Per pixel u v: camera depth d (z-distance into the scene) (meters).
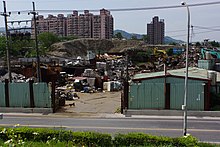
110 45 130.62
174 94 25.31
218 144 15.88
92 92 45.69
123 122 22.66
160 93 25.45
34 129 14.52
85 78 49.78
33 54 72.06
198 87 25.19
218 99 27.06
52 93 26.81
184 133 18.06
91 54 78.44
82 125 21.67
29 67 49.66
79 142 13.55
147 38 126.00
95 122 22.75
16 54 71.31
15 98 27.06
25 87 26.92
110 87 48.00
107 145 13.68
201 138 18.03
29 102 26.98
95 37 128.12
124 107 25.83
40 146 11.98
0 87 27.09
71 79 51.41
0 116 21.12
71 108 30.72
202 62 39.84
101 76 55.56
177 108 25.39
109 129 20.38
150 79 27.28
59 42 119.94
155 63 70.56
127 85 25.67
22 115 25.45
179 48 100.88
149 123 22.25
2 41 70.50
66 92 41.28
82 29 122.38
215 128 20.64
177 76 26.56
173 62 62.59
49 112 26.58
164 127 20.98
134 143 13.70
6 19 30.66
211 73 27.62
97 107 32.06
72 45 119.62
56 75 48.03
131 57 79.75
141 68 65.19
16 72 51.03
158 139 13.66
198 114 24.69
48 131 14.22
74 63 66.69
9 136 13.62
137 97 25.66
